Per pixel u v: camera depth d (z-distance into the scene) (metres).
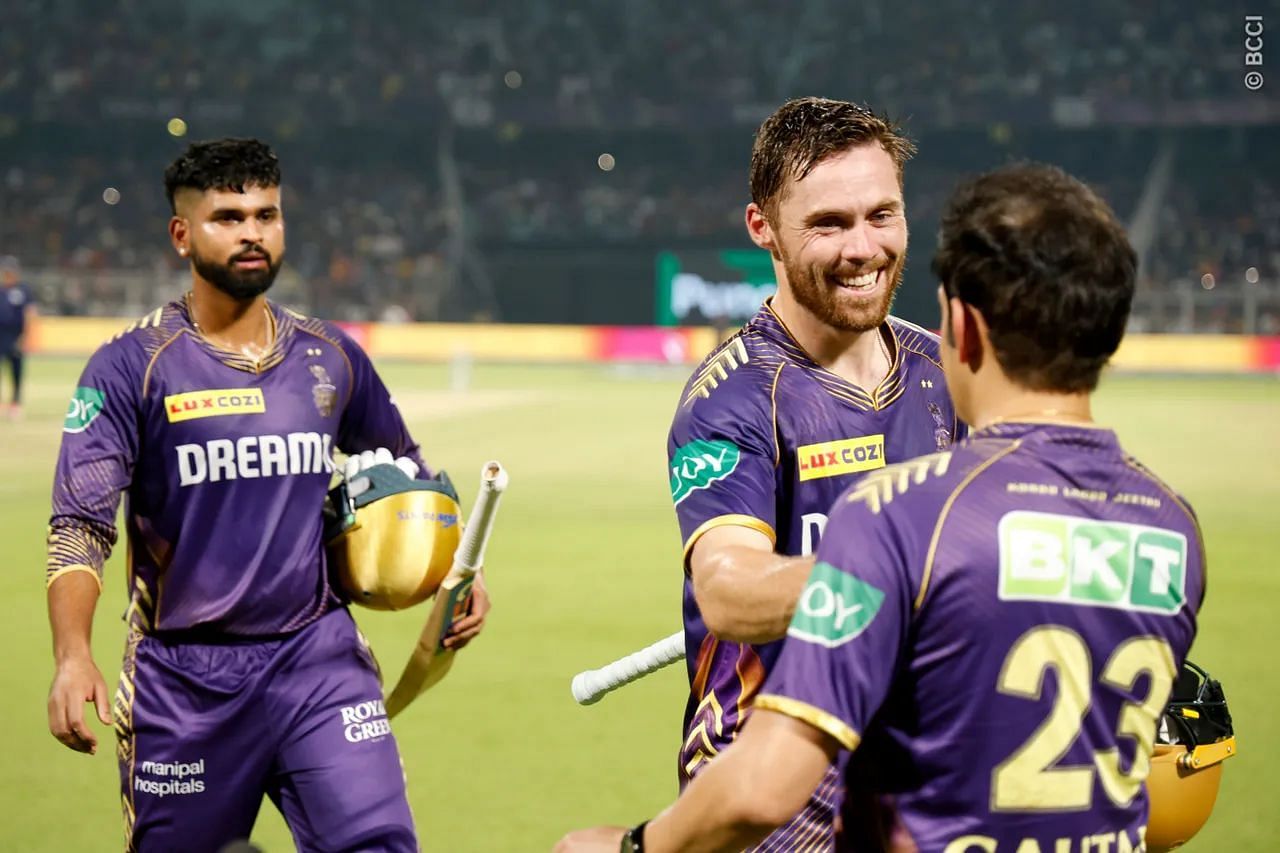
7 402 28.66
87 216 49.94
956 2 51.53
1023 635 2.29
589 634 10.05
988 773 2.30
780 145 3.42
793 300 3.62
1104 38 50.06
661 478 18.69
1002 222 2.31
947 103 48.41
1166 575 2.38
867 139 3.39
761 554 2.99
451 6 52.62
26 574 12.27
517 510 15.99
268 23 52.50
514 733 7.79
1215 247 47.19
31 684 8.83
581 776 7.04
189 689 4.31
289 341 4.57
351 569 4.54
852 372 3.64
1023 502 2.33
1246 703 8.24
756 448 3.46
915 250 45.84
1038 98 47.56
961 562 2.28
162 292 45.59
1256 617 10.62
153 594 4.40
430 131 51.25
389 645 9.75
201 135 50.06
